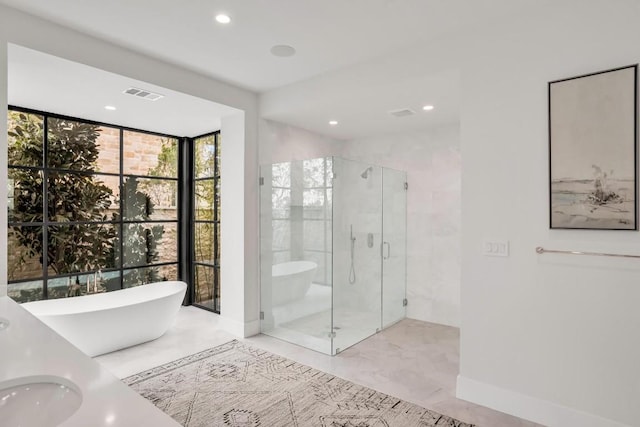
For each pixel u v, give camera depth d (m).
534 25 2.29
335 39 2.72
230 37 2.69
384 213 4.14
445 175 4.22
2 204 2.25
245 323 3.85
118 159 4.38
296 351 3.44
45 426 0.97
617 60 2.03
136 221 4.55
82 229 4.09
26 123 3.68
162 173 4.81
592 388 2.11
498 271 2.42
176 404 2.47
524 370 2.33
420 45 2.78
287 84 3.63
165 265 4.85
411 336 3.88
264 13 2.37
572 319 2.17
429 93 3.12
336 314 3.41
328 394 2.62
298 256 3.63
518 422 2.28
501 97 2.40
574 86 2.14
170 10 2.33
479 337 2.49
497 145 2.42
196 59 3.06
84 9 2.32
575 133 2.14
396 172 4.35
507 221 2.38
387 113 3.72
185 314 4.66
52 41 2.47
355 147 4.95
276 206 3.82
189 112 3.81
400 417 2.33
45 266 3.81
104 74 2.80
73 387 1.01
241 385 2.75
